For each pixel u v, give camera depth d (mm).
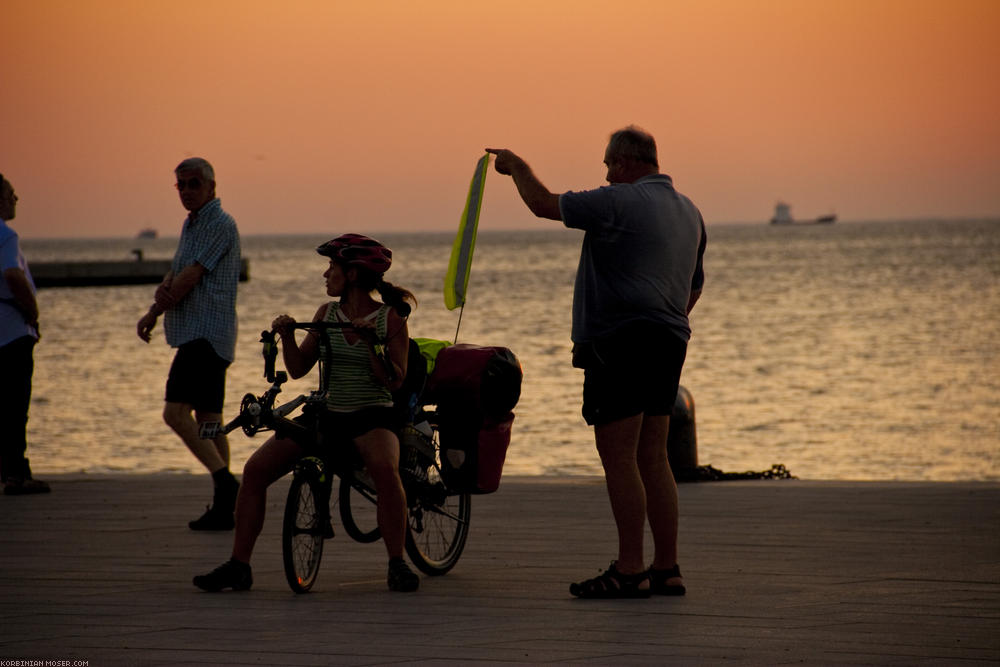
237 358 71500
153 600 13312
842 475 35500
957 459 38250
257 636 11539
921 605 12797
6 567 15289
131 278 111250
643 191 13328
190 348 18438
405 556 15922
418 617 12391
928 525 17812
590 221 13109
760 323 98750
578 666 10359
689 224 13555
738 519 18453
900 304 117125
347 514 14500
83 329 99562
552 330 94500
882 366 66938
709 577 14359
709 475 23391
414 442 14609
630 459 13328
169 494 21547
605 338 13281
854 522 18094
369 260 13805
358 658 10664
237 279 18797
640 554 13352
